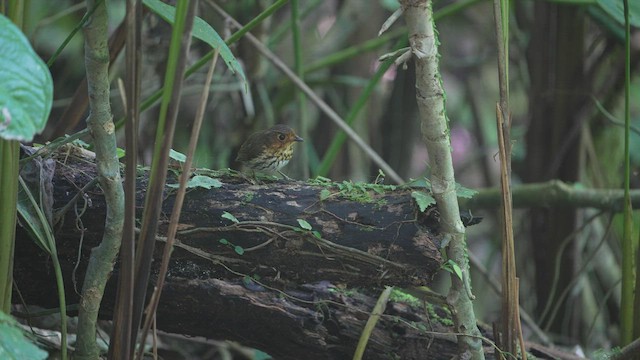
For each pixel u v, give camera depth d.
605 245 11.00
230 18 8.48
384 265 5.21
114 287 5.64
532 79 10.23
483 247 14.32
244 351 8.89
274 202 5.29
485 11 13.93
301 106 10.28
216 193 5.32
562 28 9.77
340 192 5.30
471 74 14.67
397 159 12.57
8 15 4.35
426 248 5.14
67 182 5.45
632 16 7.14
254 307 5.66
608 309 10.97
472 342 5.49
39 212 5.08
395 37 11.55
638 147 11.20
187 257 5.37
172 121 4.18
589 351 9.63
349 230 5.20
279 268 5.38
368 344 6.02
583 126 10.05
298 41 9.42
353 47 12.81
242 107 10.38
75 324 7.32
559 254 9.43
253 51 10.12
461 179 15.16
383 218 5.18
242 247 5.30
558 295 10.18
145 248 4.38
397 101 12.53
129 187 4.25
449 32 14.73
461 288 5.36
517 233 11.02
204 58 6.15
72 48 11.68
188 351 9.09
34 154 5.24
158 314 5.83
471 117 15.51
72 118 7.29
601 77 11.23
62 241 5.45
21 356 3.71
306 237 5.21
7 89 3.40
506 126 5.20
